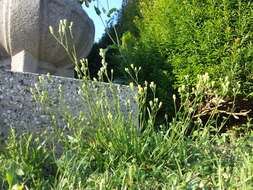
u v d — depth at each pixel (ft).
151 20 22.95
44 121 10.12
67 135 10.07
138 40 23.89
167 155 9.49
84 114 10.08
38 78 10.36
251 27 18.83
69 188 7.96
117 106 10.04
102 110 10.09
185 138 10.26
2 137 9.78
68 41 12.59
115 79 21.89
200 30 19.35
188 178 8.29
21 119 10.01
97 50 28.17
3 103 9.95
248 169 8.76
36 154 9.12
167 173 8.91
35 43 12.18
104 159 9.27
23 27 12.05
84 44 13.24
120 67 21.27
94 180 8.24
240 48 18.61
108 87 10.93
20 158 8.96
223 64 18.45
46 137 9.72
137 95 10.66
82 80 10.53
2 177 8.11
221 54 18.74
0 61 12.80
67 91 10.52
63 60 12.95
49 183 8.78
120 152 9.36
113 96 10.52
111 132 9.61
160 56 20.24
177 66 19.62
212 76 18.54
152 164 9.32
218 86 18.15
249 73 18.42
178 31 19.94
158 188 8.61
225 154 10.08
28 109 10.09
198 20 19.49
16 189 6.75
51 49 12.43
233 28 18.93
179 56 19.65
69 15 12.53
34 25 12.07
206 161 9.36
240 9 18.95
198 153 9.79
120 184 8.34
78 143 9.23
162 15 20.86
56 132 9.78
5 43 12.32
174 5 20.35
